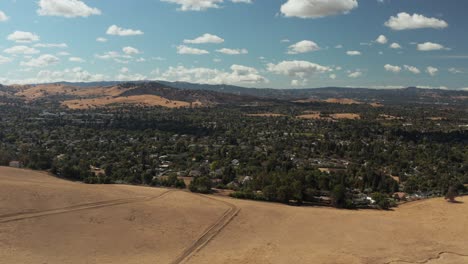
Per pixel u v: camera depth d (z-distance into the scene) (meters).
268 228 84.75
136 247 69.38
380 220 95.69
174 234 76.81
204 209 93.88
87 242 68.56
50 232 70.06
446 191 138.00
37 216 75.50
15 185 90.06
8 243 64.00
